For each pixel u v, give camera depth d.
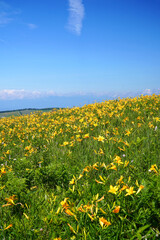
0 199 2.80
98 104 12.35
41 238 2.21
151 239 2.02
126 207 2.26
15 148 6.04
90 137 5.39
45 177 3.26
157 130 4.76
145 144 4.14
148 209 2.16
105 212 2.19
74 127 6.55
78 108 12.75
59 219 2.37
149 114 6.83
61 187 3.17
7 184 2.83
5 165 4.35
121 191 2.41
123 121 6.38
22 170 3.43
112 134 5.47
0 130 10.70
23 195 2.78
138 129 5.26
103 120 6.69
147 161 3.34
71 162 4.05
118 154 4.01
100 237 2.05
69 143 5.36
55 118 11.37
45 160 4.08
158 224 2.12
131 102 10.16
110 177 3.04
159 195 2.10
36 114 14.63
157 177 2.30
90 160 3.95
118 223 2.18
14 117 15.80
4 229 2.26
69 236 2.17
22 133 8.16
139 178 2.85
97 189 2.85
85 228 2.21
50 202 2.75
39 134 7.16
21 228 2.31
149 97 10.59
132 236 2.04
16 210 2.65
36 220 2.46
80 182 3.14
